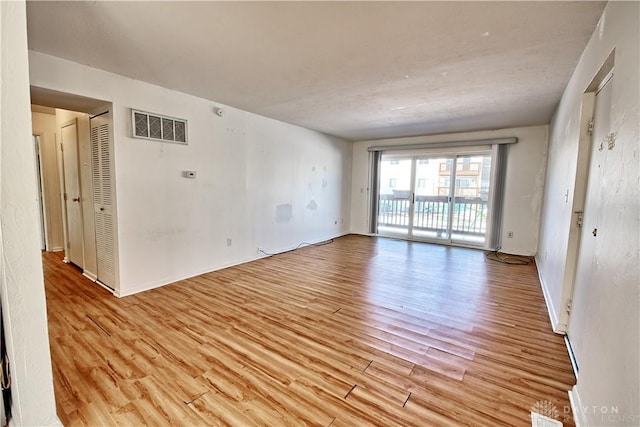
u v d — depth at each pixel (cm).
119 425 149
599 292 145
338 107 404
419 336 241
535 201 506
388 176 686
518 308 297
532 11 177
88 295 314
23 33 127
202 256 392
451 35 209
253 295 323
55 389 173
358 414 158
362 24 195
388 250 549
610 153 145
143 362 201
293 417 156
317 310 288
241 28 202
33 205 135
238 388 177
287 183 525
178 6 176
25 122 130
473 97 350
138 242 323
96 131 321
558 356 214
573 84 266
